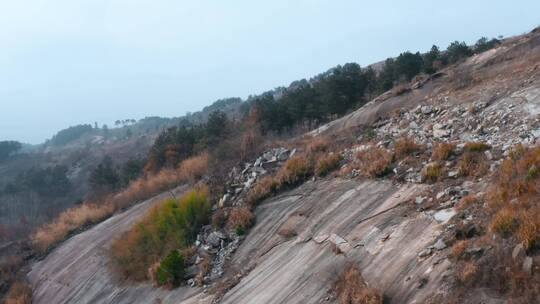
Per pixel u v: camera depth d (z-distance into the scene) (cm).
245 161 1852
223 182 1800
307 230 1288
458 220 939
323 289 1023
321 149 1694
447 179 1123
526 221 795
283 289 1111
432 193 1098
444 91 1800
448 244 887
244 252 1402
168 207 1723
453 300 771
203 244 1527
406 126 1616
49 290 2056
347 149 1611
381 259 982
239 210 1553
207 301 1269
